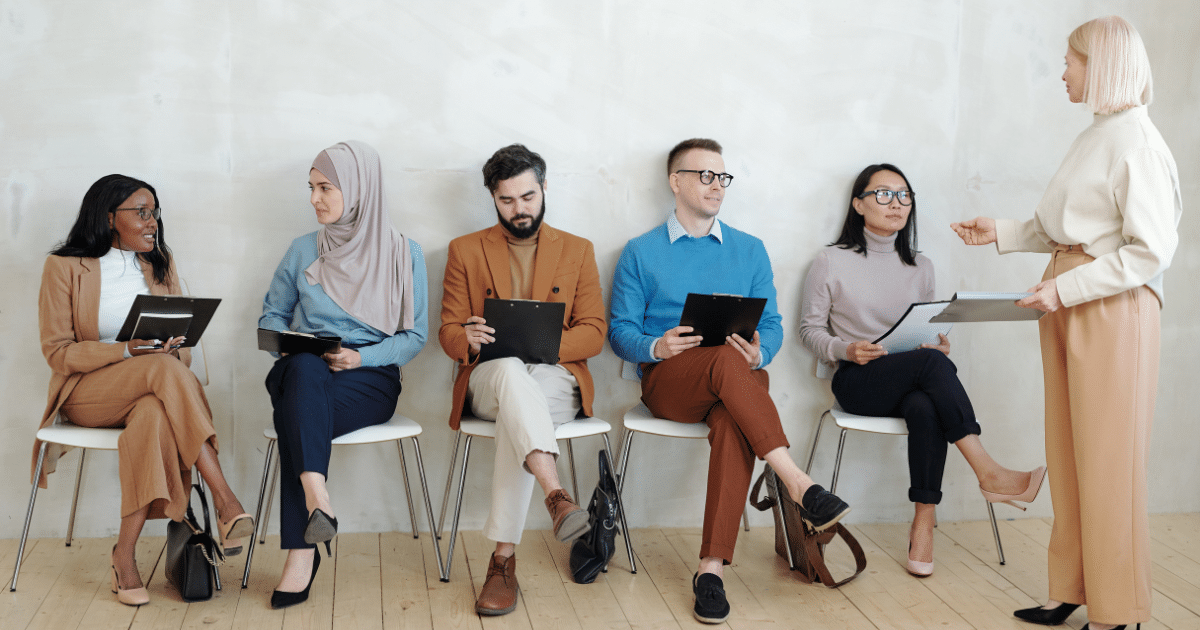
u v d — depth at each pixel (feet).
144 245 7.94
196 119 8.75
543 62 9.23
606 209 9.47
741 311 7.91
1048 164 10.15
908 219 9.57
